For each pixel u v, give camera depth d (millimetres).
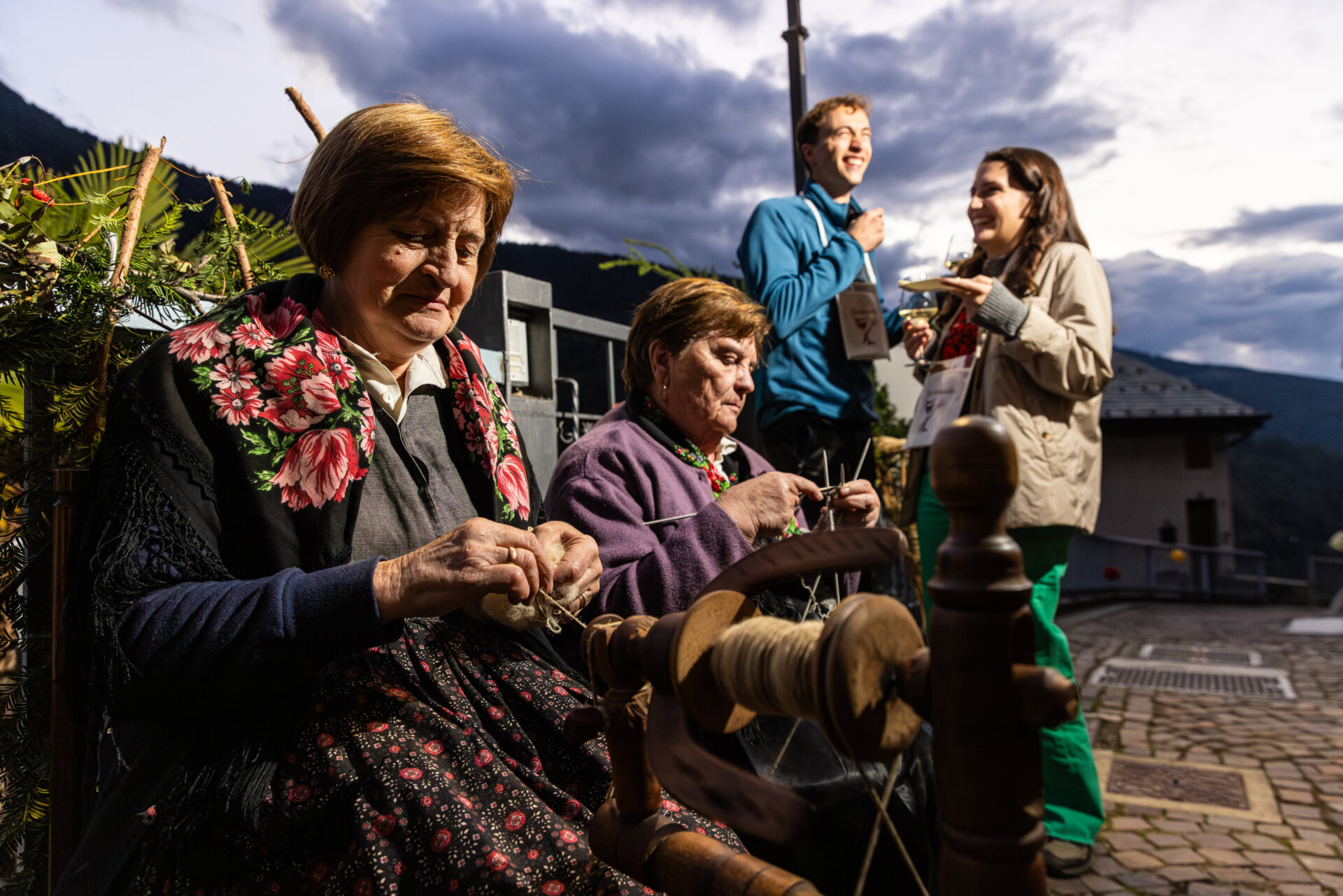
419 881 822
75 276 1273
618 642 711
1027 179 2414
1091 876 2236
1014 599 464
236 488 1001
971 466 466
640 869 679
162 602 898
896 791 1130
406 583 897
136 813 908
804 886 569
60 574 1036
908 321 2844
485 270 1251
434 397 1271
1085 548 12961
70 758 1034
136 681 882
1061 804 2281
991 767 467
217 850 872
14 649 1225
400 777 877
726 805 581
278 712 944
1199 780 3070
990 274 2594
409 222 1055
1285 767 3215
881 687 510
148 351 1036
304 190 1097
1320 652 6223
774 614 1331
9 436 1233
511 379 2510
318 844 873
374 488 1118
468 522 942
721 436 1702
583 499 1510
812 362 2629
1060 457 2215
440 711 984
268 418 1020
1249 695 4602
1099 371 2195
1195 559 16438
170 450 964
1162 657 6074
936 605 490
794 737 1113
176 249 1659
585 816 910
